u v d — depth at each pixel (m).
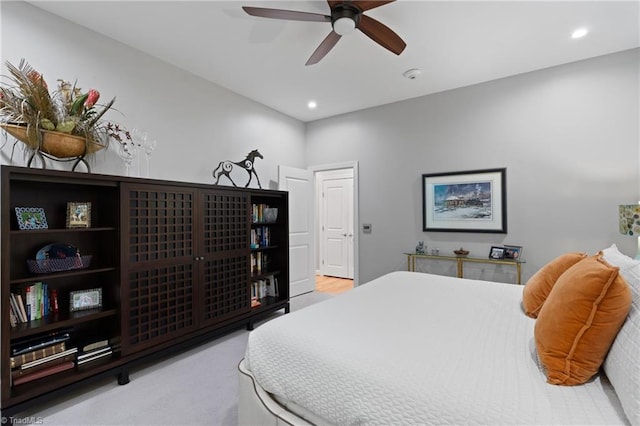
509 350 1.22
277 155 4.41
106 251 2.33
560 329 1.04
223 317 2.96
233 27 2.48
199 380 2.19
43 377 1.88
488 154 3.47
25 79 1.97
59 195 2.24
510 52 2.84
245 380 1.49
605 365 0.99
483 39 2.63
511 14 2.29
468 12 2.27
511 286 2.26
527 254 3.26
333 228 6.08
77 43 2.41
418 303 1.86
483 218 3.49
